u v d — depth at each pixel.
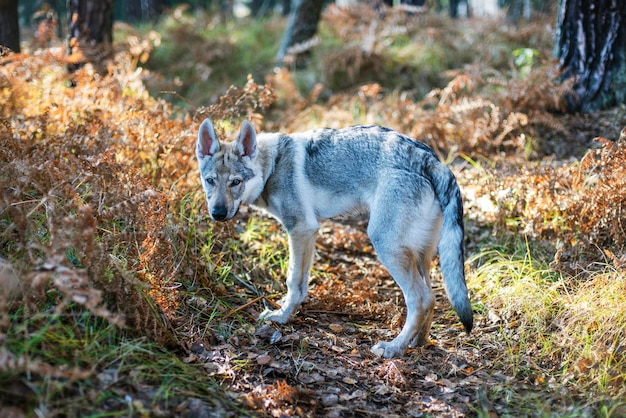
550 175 5.54
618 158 5.01
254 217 6.25
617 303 4.07
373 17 12.78
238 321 4.39
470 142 7.46
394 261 4.21
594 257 4.98
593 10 7.76
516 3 15.99
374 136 4.45
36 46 7.94
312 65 11.16
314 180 4.52
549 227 5.40
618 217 4.88
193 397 3.17
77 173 4.21
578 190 5.41
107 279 3.61
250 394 3.37
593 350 3.82
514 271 4.89
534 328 4.30
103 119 5.48
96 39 8.70
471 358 4.15
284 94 9.88
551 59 8.16
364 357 4.12
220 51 12.05
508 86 8.02
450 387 3.77
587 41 7.86
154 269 3.95
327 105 8.81
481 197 6.23
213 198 4.38
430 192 4.22
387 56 10.98
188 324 4.07
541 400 3.58
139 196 3.64
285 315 4.52
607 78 7.81
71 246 3.51
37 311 3.16
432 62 10.90
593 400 3.49
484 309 4.75
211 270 4.81
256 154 4.52
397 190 4.18
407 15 12.82
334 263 5.79
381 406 3.56
